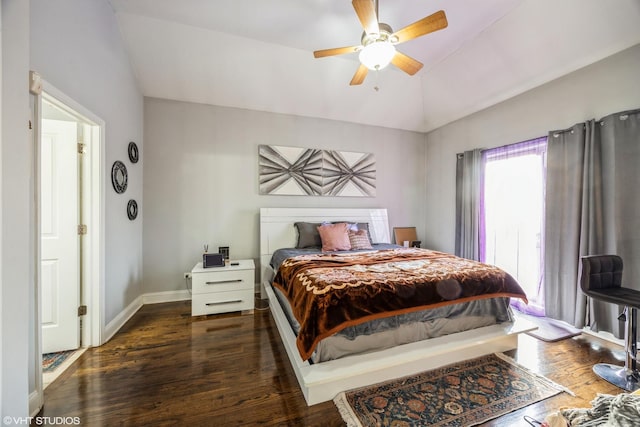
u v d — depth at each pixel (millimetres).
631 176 2043
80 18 1887
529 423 1337
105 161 2203
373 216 3986
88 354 1982
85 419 1358
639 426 647
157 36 2605
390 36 1785
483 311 2023
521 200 2947
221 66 2969
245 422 1345
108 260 2252
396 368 1677
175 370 1788
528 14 2262
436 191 4254
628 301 1639
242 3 2264
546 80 2607
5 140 889
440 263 2236
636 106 2047
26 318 966
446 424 1322
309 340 1468
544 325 2475
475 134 3543
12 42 917
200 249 3303
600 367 1791
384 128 4238
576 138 2355
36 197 1455
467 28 2523
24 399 954
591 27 2086
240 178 3461
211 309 2734
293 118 3719
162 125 3156
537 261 2799
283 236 3482
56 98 1635
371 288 1660
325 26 2543
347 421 1331
